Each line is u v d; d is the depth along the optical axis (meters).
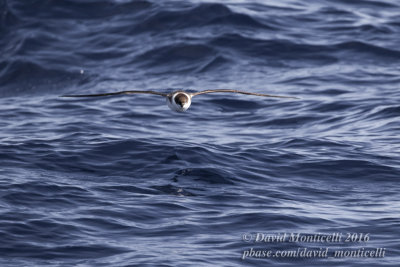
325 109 93.00
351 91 102.06
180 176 66.06
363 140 77.88
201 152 72.56
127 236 51.78
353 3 144.38
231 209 57.31
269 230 52.56
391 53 120.81
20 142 77.12
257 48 124.50
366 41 124.75
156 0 142.50
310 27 132.12
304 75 112.44
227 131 85.88
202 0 141.00
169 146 74.44
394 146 74.81
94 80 121.31
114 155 72.50
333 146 75.75
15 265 46.91
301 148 75.62
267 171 68.19
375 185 64.25
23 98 113.56
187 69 121.19
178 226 53.41
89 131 84.19
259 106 97.44
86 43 133.62
